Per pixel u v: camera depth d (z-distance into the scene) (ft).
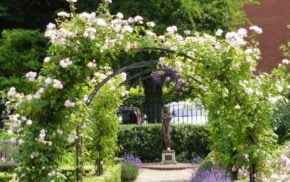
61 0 64.18
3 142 36.76
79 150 27.04
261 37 98.89
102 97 37.29
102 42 23.62
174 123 65.72
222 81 23.73
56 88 22.66
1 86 54.60
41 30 66.54
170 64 27.17
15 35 57.06
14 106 23.21
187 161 63.21
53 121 23.22
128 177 46.42
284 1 98.22
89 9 61.52
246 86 23.39
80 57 23.44
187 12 61.11
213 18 65.92
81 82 23.50
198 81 27.20
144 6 59.31
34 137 22.66
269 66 97.45
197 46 24.39
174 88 46.98
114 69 56.29
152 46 24.97
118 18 25.13
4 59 56.29
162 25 59.41
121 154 63.82
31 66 56.08
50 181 22.72
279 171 23.41
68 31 23.26
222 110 23.90
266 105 23.39
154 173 53.01
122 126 64.28
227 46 23.67
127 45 24.30
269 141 23.71
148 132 64.54
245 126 23.24
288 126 48.34
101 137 37.24
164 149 64.03
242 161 23.80
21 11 64.75
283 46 43.68
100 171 36.40
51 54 23.90
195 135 64.39
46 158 22.56
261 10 99.45
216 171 34.24
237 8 71.00
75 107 23.39
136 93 77.77
